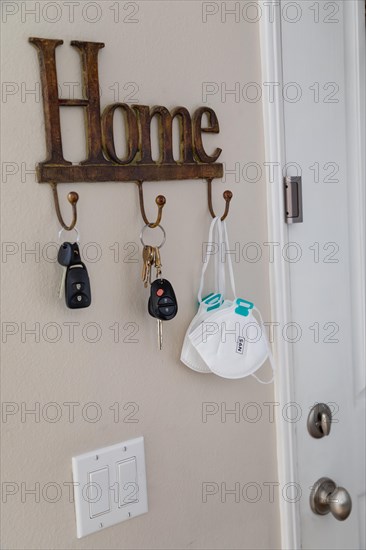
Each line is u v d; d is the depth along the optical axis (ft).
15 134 2.86
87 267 3.12
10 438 2.97
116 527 3.34
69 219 3.03
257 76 3.66
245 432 3.80
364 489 4.37
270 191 3.74
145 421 3.39
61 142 2.95
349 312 4.18
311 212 3.92
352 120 4.08
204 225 3.51
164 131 3.26
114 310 3.22
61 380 3.09
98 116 3.04
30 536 3.07
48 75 2.88
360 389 4.30
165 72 3.30
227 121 3.56
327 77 3.92
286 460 3.92
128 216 3.22
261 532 3.92
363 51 4.06
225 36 3.51
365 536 4.42
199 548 3.66
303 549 4.07
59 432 3.11
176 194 3.39
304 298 3.95
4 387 2.94
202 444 3.62
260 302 3.79
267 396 3.88
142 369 3.35
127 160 3.14
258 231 3.74
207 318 3.40
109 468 3.27
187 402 3.54
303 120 3.84
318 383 4.07
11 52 2.82
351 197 4.13
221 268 3.54
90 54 3.00
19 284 2.93
